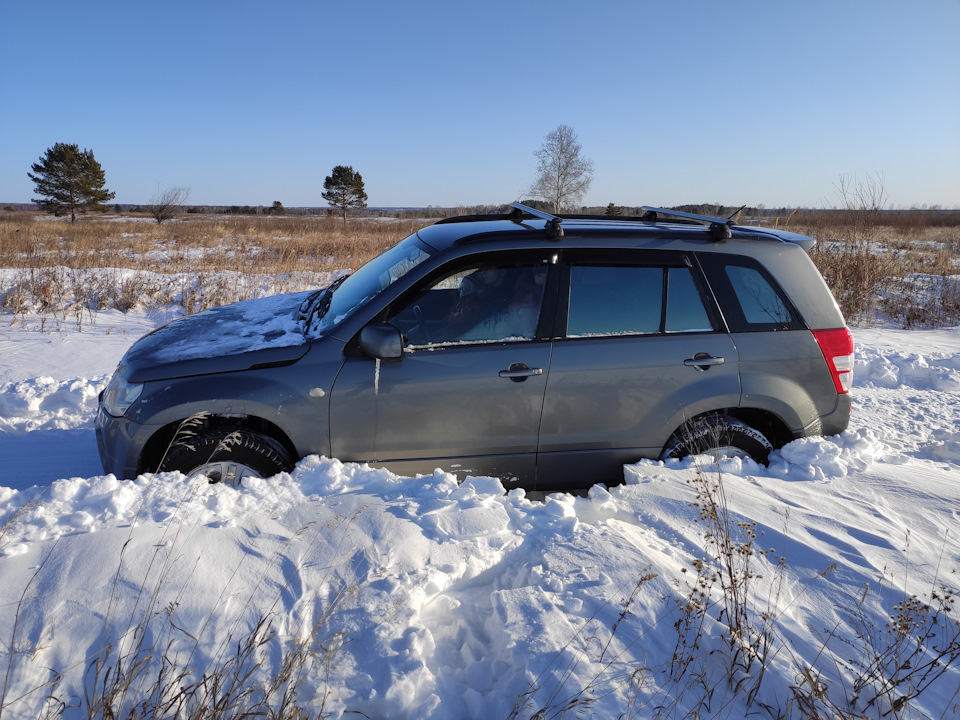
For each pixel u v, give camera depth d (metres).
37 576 2.50
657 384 3.77
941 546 3.17
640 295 3.80
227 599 2.49
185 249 20.16
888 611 2.67
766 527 3.26
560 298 3.71
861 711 2.22
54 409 5.69
